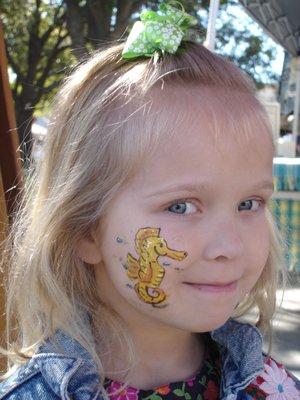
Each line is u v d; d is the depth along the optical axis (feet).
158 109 1.26
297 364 3.74
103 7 10.15
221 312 1.26
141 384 1.40
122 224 1.27
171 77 1.32
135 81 1.33
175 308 1.25
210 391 1.46
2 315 2.11
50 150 1.46
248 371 1.44
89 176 1.33
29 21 12.20
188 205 1.24
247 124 1.27
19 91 12.30
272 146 1.34
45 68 12.18
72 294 1.41
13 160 2.65
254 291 1.61
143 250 1.24
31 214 1.49
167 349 1.43
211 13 4.63
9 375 1.47
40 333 1.44
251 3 7.66
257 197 1.30
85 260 1.38
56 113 1.47
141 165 1.25
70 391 1.31
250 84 1.37
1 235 2.26
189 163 1.22
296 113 10.04
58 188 1.40
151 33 1.39
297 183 4.91
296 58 9.95
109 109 1.34
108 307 1.40
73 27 10.25
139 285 1.26
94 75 1.43
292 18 8.40
